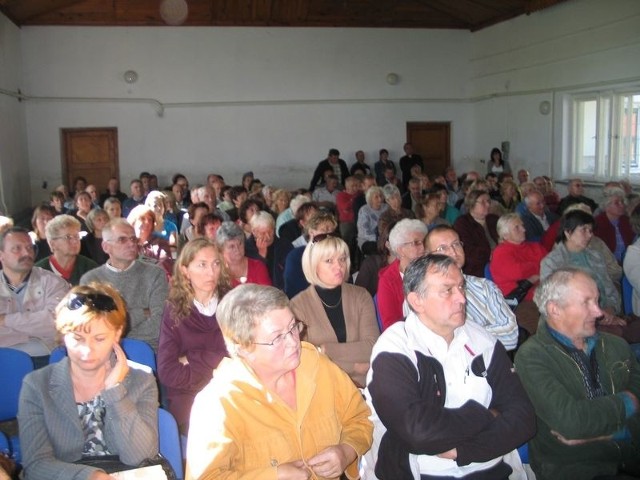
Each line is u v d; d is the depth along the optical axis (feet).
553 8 33.68
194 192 23.18
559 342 7.44
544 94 34.96
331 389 6.23
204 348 8.86
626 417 7.00
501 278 12.85
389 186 22.74
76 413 6.52
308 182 40.75
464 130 42.32
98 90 37.22
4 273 10.43
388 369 6.56
